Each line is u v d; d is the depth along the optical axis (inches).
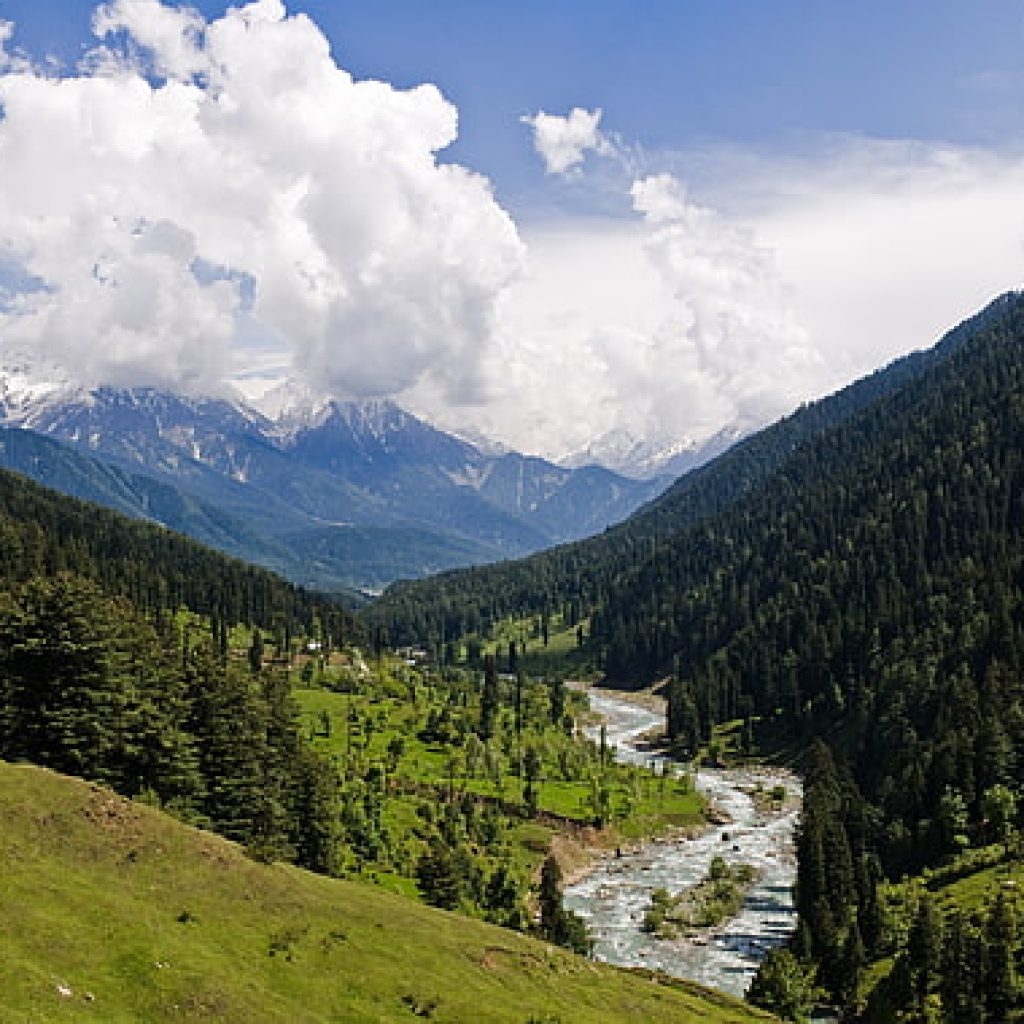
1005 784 5334.6
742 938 5049.2
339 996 2162.9
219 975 2007.9
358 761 7116.1
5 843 2225.6
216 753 3823.8
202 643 4648.1
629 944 4950.8
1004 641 7509.8
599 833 7111.2
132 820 2573.8
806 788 6668.3
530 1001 2527.1
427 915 2987.2
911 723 7544.3
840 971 4033.0
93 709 3449.8
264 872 2677.2
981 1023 3228.3
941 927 3634.4
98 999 1764.3
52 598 3484.3
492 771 7677.2
